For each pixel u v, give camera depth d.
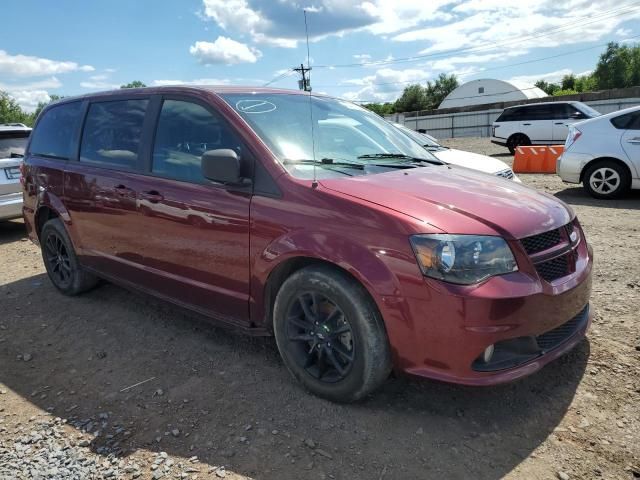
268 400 3.06
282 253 2.92
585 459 2.48
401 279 2.55
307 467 2.50
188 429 2.84
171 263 3.65
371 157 3.64
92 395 3.25
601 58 74.75
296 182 2.97
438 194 2.89
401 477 2.41
